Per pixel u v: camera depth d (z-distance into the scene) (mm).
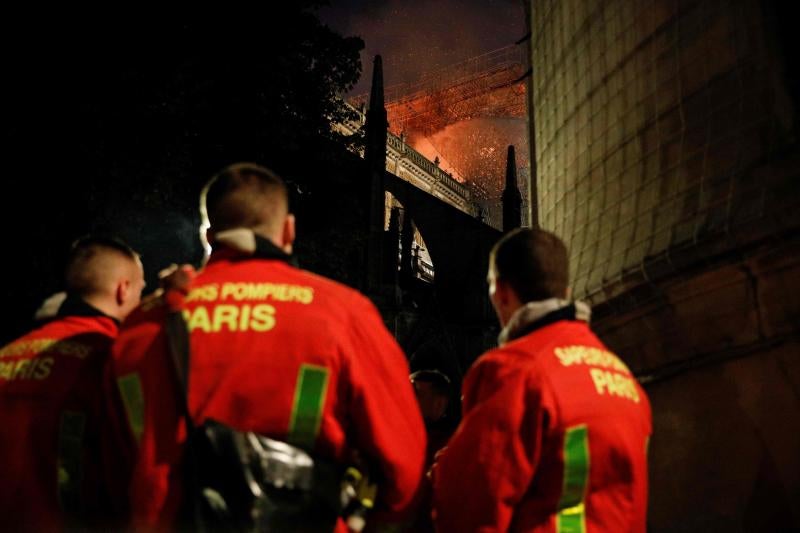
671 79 2643
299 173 16141
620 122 3070
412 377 4277
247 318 1646
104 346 2174
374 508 1719
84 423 2062
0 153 9320
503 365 1861
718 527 2312
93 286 2322
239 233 1783
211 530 1478
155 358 1644
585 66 3529
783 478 2014
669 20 2672
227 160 13312
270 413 1567
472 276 37688
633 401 1930
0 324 9633
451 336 35156
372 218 30719
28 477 1988
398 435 1692
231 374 1584
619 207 3008
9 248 9531
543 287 2014
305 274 1800
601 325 3115
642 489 1834
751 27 2182
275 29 13555
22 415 2037
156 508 1527
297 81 14531
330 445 1606
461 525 1770
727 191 2230
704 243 2242
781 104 2029
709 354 2359
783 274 2012
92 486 2020
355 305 1763
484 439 1775
